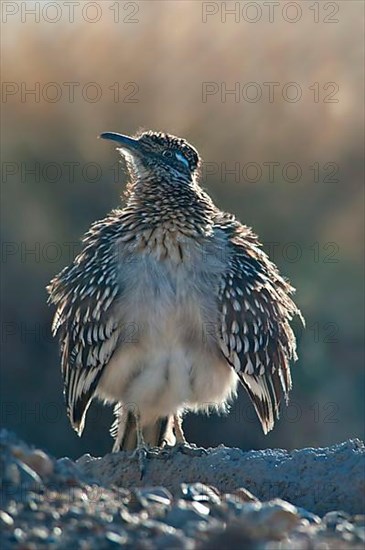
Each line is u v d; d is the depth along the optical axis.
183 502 6.18
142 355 8.17
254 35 20.30
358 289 19.30
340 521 6.21
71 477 6.40
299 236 19.94
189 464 7.82
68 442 16.62
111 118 20.14
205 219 8.48
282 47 20.22
